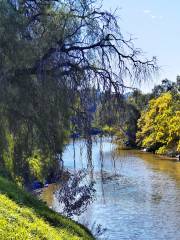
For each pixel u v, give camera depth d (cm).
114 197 3653
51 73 1528
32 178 1691
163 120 7875
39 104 1528
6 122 1525
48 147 1594
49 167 1683
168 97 8294
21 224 912
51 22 1542
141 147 8519
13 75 1486
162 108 8169
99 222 2923
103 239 2438
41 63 1490
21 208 1090
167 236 2747
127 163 6053
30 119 1532
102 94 1557
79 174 2042
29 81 1516
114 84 1552
